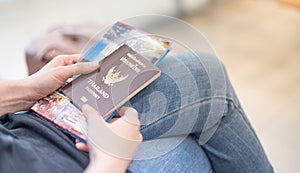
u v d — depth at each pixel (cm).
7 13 184
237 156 69
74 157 53
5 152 48
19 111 64
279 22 196
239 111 69
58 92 63
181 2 212
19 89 62
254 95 145
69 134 56
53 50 96
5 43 166
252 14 205
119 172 50
